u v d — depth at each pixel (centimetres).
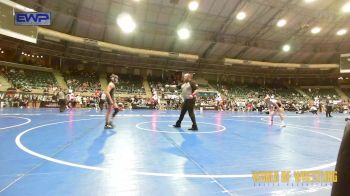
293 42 3344
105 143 528
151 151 462
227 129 870
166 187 275
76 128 769
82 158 394
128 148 483
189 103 809
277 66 3666
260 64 3572
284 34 3092
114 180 295
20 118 1063
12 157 390
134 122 1025
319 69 4053
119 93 3008
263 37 3150
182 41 2991
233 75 4184
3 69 2427
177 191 264
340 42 3406
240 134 742
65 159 385
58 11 2172
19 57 2666
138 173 325
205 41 2969
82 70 3288
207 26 2778
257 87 4309
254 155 446
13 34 1816
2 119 1005
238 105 3042
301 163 390
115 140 568
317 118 1777
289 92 4353
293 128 977
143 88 3303
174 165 368
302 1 2375
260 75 4244
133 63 3378
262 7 2442
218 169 350
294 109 3306
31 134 628
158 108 2691
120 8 2312
